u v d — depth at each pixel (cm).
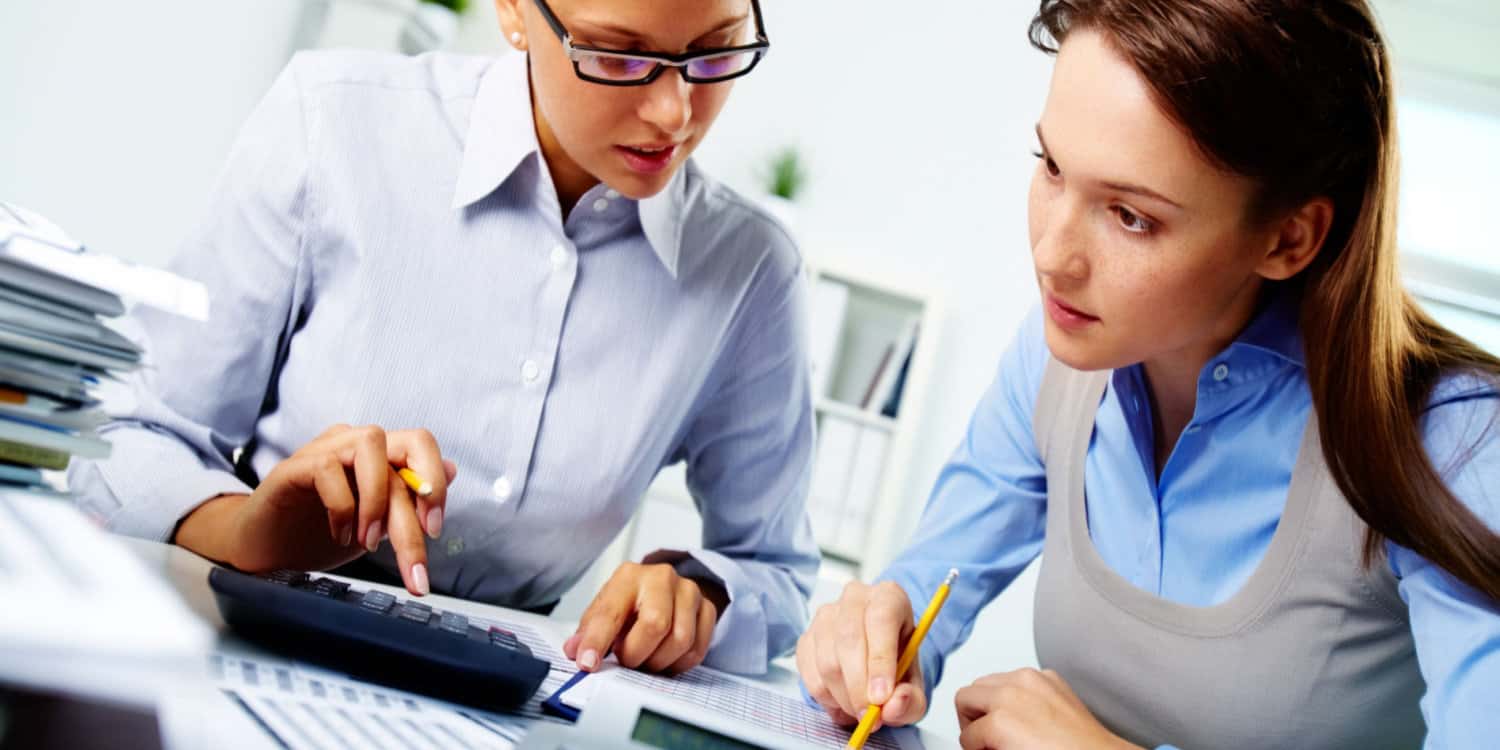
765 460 116
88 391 56
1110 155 66
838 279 299
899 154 312
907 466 290
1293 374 84
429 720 51
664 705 59
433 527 73
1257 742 86
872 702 74
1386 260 73
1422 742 86
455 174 100
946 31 312
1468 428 72
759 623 97
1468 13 296
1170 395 92
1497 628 66
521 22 89
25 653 35
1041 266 72
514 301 99
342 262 97
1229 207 67
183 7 229
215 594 53
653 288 104
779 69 312
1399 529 71
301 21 265
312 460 71
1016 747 73
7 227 50
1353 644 82
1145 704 91
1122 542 95
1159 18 64
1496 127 296
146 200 237
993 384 115
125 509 81
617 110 80
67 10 205
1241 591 84
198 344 95
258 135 98
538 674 57
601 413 102
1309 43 65
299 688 49
